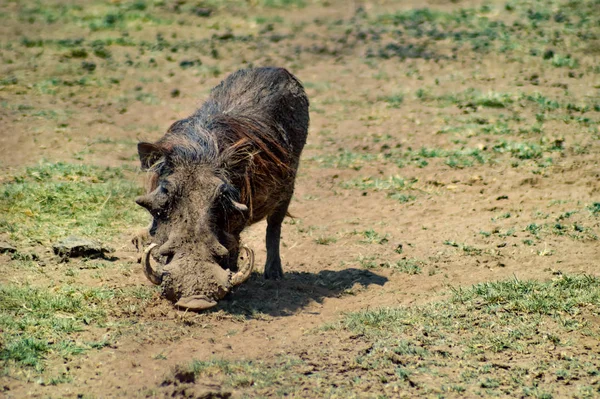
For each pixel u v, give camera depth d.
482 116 51.03
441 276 28.45
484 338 22.02
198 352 20.80
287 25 76.38
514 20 74.38
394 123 50.91
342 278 28.31
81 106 53.25
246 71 29.42
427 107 53.81
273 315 24.06
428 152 45.12
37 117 49.53
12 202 33.50
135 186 37.78
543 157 43.25
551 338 22.02
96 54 65.75
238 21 77.75
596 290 25.30
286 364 20.16
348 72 62.84
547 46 66.06
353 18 78.38
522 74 60.00
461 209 36.81
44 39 69.50
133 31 73.50
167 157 23.55
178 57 66.31
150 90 57.78
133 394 18.41
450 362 20.59
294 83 29.75
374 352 20.97
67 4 82.06
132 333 21.72
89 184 37.53
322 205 38.03
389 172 42.59
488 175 41.22
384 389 18.98
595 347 21.58
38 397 18.03
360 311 24.55
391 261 30.31
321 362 20.38
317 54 67.75
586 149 44.09
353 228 34.69
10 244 28.73
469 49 66.62
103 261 28.19
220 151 24.11
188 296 21.78
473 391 18.98
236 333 22.23
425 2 83.25
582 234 32.41
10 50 65.50
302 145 29.50
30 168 39.16
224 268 22.92
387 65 64.06
